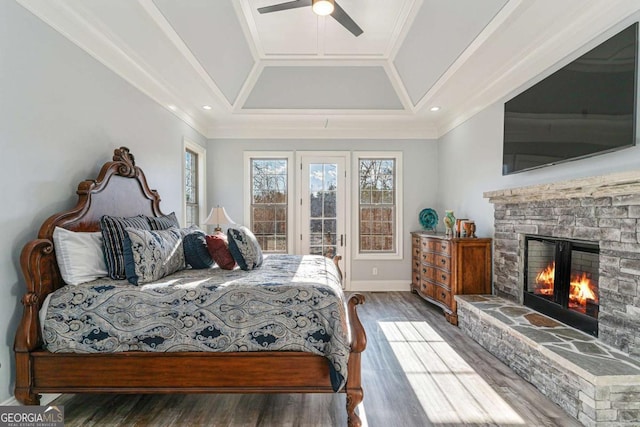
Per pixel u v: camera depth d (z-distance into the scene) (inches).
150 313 75.4
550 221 106.8
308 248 211.6
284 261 123.0
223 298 76.5
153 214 126.3
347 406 74.3
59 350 74.0
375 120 198.7
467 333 132.3
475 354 114.4
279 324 75.4
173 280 86.2
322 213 212.1
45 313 74.6
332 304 76.4
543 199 107.6
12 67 73.4
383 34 138.1
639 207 75.2
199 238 112.8
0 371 71.4
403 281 211.0
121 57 109.3
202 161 196.7
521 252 124.9
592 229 89.4
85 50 96.0
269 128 207.3
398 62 154.0
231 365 75.2
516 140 121.1
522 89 122.3
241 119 195.5
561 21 94.2
